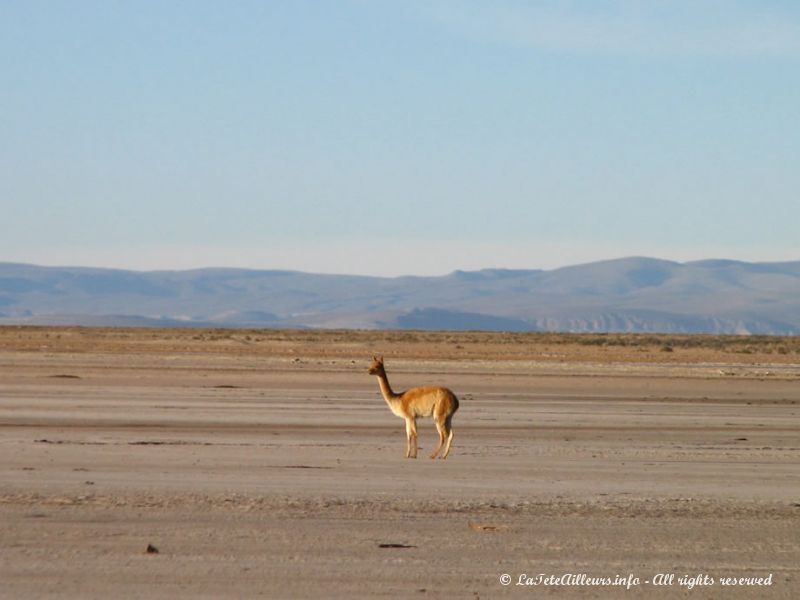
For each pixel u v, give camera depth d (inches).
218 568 1891.0
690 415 5743.1
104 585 1772.9
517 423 5036.9
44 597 1701.5
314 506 2512.3
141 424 4623.5
